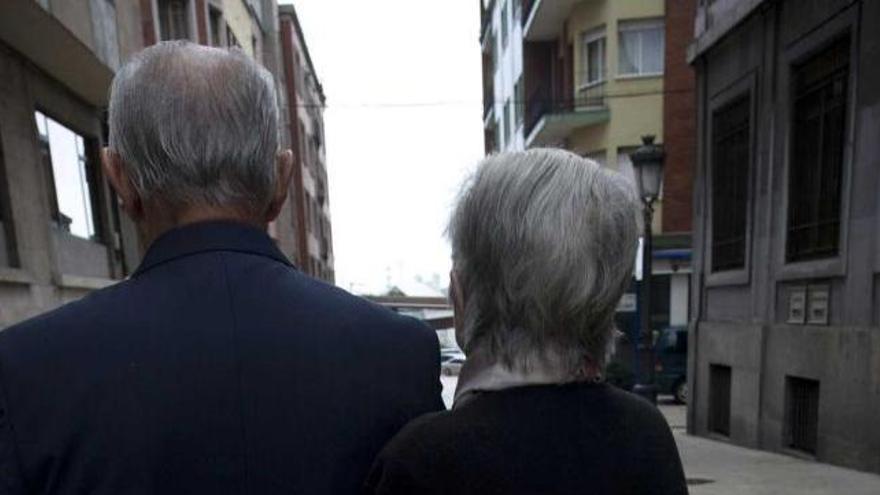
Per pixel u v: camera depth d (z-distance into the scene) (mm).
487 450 1057
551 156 1230
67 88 8422
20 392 968
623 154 18266
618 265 1190
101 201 9469
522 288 1151
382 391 1093
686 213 17922
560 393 1139
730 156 9703
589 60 18953
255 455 995
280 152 1254
